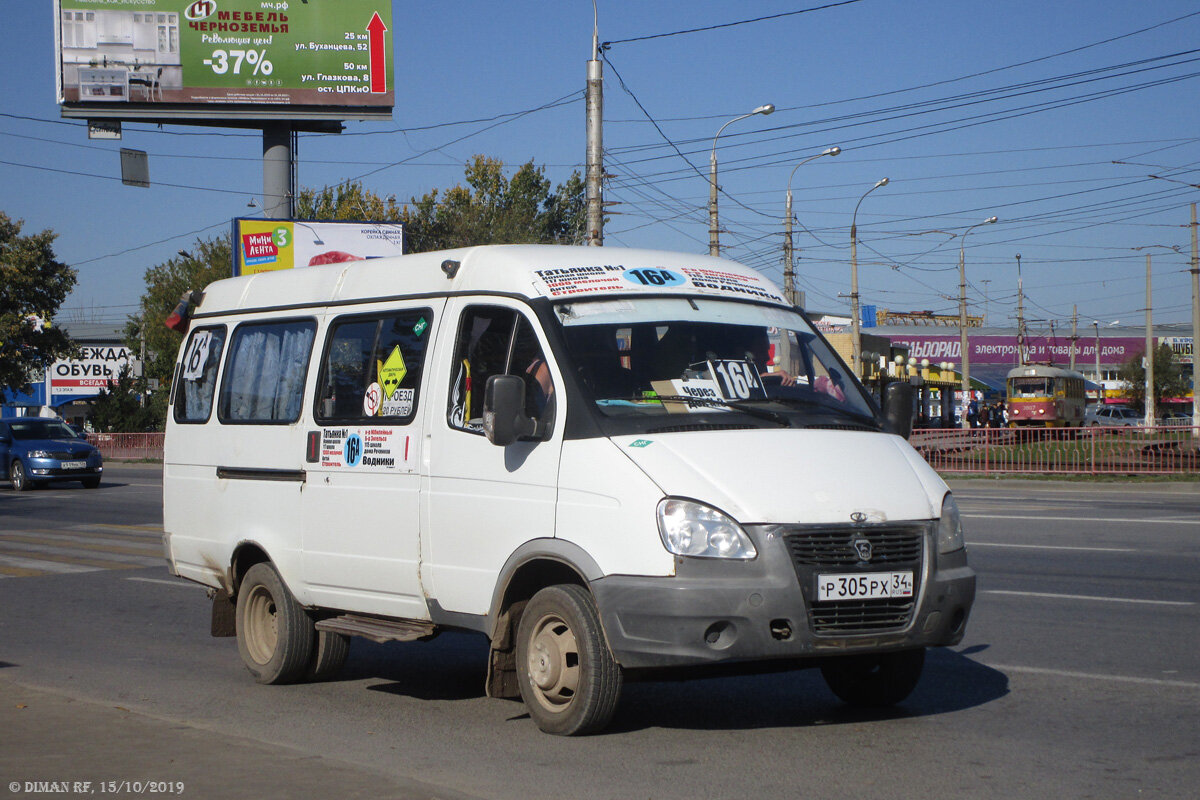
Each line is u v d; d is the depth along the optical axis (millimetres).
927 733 6086
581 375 6020
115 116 34156
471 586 6273
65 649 9102
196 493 8312
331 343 7406
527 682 6078
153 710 6965
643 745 5891
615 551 5566
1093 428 27469
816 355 6812
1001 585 11031
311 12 35094
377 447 6883
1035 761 5520
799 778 5277
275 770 5129
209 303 8641
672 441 5746
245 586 7848
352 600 7055
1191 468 26375
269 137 35844
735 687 7359
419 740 6121
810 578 5418
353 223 36312
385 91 35438
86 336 87188
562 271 6484
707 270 6973
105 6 34125
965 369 52438
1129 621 9156
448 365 6586
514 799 5020
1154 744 5805
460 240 52281
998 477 28484
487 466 6227
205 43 34562
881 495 5711
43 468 28094
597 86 21906
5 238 46281
